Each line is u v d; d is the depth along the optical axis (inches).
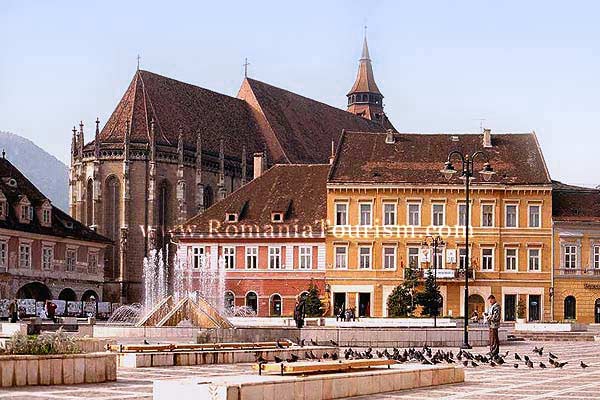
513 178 5935.0
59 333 1716.3
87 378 1680.6
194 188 7765.8
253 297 6008.9
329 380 1443.2
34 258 5954.7
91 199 7573.8
